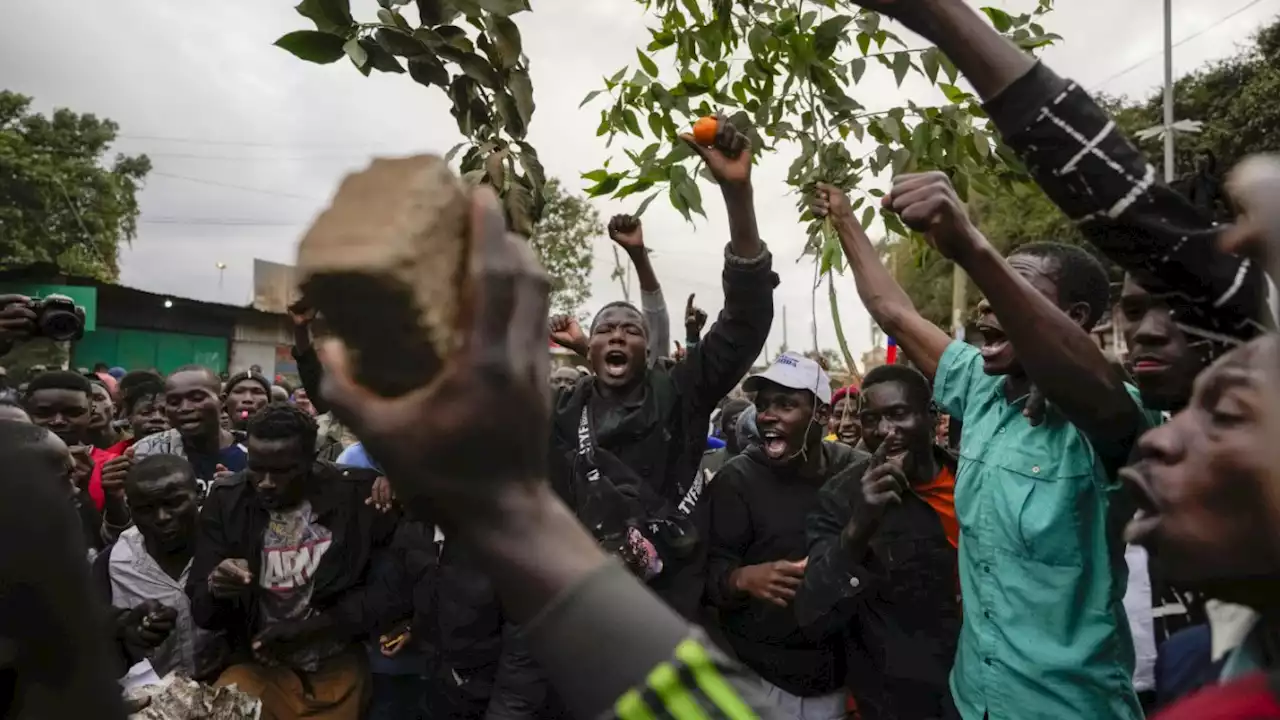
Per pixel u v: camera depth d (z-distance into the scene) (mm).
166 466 3254
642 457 3074
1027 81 1185
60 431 4035
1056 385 1727
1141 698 2889
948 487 3033
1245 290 1064
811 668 3105
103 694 890
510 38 1819
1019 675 2012
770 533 3219
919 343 2482
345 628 3299
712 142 2607
